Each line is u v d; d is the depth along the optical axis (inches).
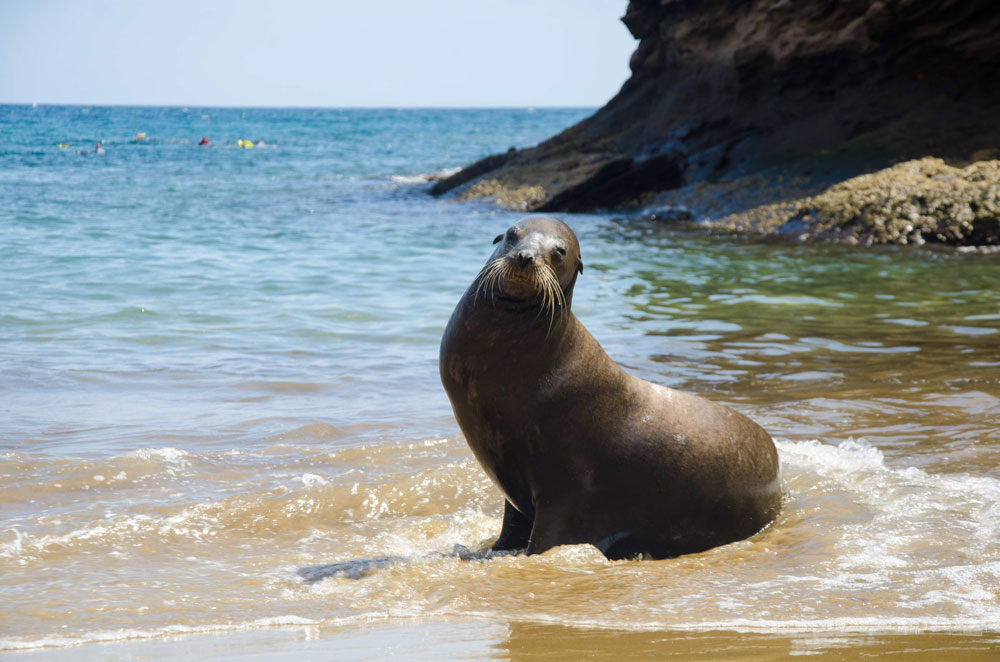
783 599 177.6
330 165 2160.4
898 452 280.7
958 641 154.3
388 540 224.4
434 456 281.7
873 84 1051.3
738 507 219.8
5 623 165.5
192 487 255.0
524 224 211.0
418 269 676.7
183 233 868.0
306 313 510.6
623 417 210.1
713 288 611.8
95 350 417.7
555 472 207.0
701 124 1186.0
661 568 200.4
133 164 2082.9
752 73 1130.7
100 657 147.6
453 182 1391.5
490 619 169.2
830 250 807.7
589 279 645.3
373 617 171.0
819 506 238.2
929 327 481.4
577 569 198.2
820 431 305.0
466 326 201.9
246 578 193.6
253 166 2081.7
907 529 217.3
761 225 944.9
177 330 463.8
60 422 313.9
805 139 1075.3
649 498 211.2
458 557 209.2
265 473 267.6
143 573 195.3
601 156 1277.1
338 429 312.0
